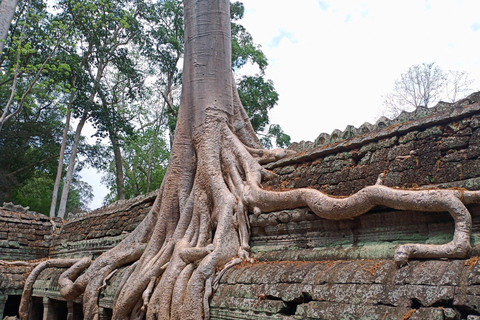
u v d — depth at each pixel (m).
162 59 22.05
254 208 6.95
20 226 14.26
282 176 7.56
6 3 13.15
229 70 8.60
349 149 6.62
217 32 8.59
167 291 6.59
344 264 5.02
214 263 6.50
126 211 11.62
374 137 6.19
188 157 8.21
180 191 8.05
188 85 8.45
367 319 4.21
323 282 4.90
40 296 10.71
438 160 5.34
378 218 5.50
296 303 5.21
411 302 4.08
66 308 10.91
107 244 11.37
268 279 5.53
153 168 27.52
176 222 8.00
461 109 5.25
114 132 22.80
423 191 4.76
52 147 27.08
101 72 22.17
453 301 3.81
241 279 5.95
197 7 8.71
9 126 25.66
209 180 7.61
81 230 13.32
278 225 6.73
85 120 22.09
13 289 11.34
